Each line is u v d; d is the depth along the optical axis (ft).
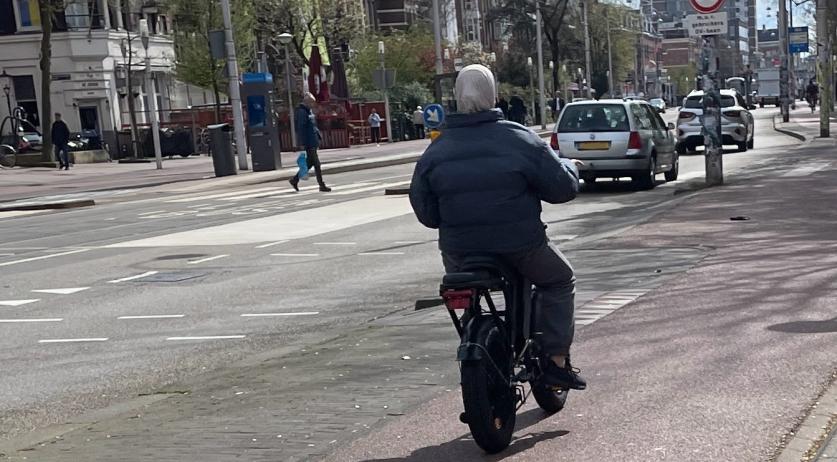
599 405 19.16
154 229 61.26
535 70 300.20
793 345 22.36
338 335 28.12
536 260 17.94
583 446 16.94
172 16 187.62
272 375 23.84
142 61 187.42
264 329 31.32
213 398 22.17
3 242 59.21
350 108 196.03
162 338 30.83
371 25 257.75
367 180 95.50
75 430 20.57
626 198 65.46
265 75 112.57
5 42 177.78
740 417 17.66
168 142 172.86
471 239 17.53
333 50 196.75
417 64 231.91
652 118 75.05
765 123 177.68
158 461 17.74
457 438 17.88
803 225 42.73
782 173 70.33
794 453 15.64
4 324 34.24
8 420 22.91
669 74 638.53
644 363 21.81
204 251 49.75
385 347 25.68
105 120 180.24
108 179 116.16
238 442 18.51
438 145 17.80
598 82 347.56
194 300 36.94
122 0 181.88
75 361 28.43
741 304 27.09
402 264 42.60
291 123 170.81
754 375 20.21
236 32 173.99
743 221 45.24
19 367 28.07
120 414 21.77
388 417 19.40
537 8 237.25
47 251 53.21
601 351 23.15
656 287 30.60
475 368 16.48
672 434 17.04
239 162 117.80
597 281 33.17
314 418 19.69
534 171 17.39
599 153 69.87
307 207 69.72
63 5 148.46
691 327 24.81
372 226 56.65
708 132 62.80
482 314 17.51
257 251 48.85
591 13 326.03
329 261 44.52
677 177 79.25
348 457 17.26
